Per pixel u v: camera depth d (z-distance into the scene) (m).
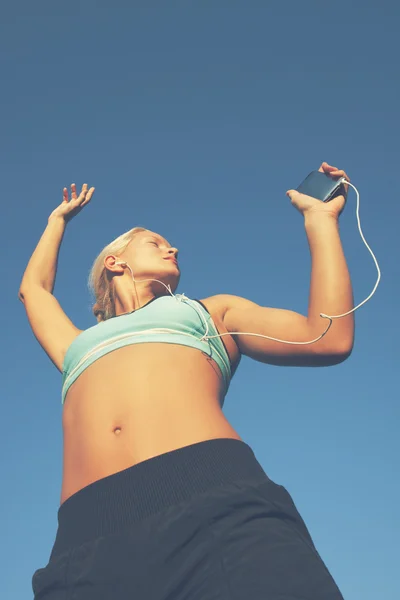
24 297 3.57
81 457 2.61
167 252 3.69
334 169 3.12
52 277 3.71
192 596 2.12
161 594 2.13
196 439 2.51
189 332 2.94
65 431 2.81
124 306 3.52
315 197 3.09
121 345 2.88
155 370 2.74
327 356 2.83
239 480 2.37
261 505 2.31
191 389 2.71
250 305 3.22
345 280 2.83
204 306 3.13
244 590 2.07
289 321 2.95
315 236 2.94
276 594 2.06
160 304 3.05
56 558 2.37
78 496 2.44
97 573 2.21
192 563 2.15
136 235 3.79
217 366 2.92
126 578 2.18
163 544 2.19
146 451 2.47
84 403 2.75
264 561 2.13
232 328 3.16
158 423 2.55
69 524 2.41
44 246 3.79
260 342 3.02
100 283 3.75
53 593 2.29
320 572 2.17
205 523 2.22
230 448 2.50
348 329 2.79
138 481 2.36
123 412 2.62
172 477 2.35
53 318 3.42
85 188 4.06
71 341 3.31
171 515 2.24
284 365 3.01
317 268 2.87
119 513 2.31
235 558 2.14
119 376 2.76
